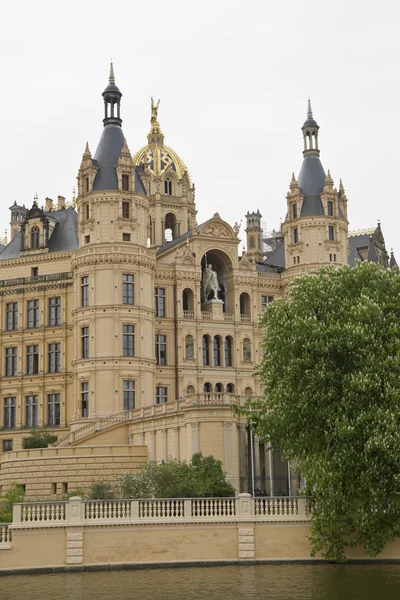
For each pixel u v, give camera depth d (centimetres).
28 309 10175
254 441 7150
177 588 3981
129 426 8094
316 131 10769
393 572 4381
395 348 4781
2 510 5994
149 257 9488
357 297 5056
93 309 9138
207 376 9975
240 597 3778
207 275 10350
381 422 4484
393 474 4497
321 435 4784
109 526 4556
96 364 9019
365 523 4462
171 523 4609
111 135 9606
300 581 4134
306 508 4741
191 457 6944
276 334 5053
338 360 4866
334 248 10450
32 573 4425
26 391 9969
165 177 11956
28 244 10381
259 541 4672
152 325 9450
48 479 7525
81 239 9400
